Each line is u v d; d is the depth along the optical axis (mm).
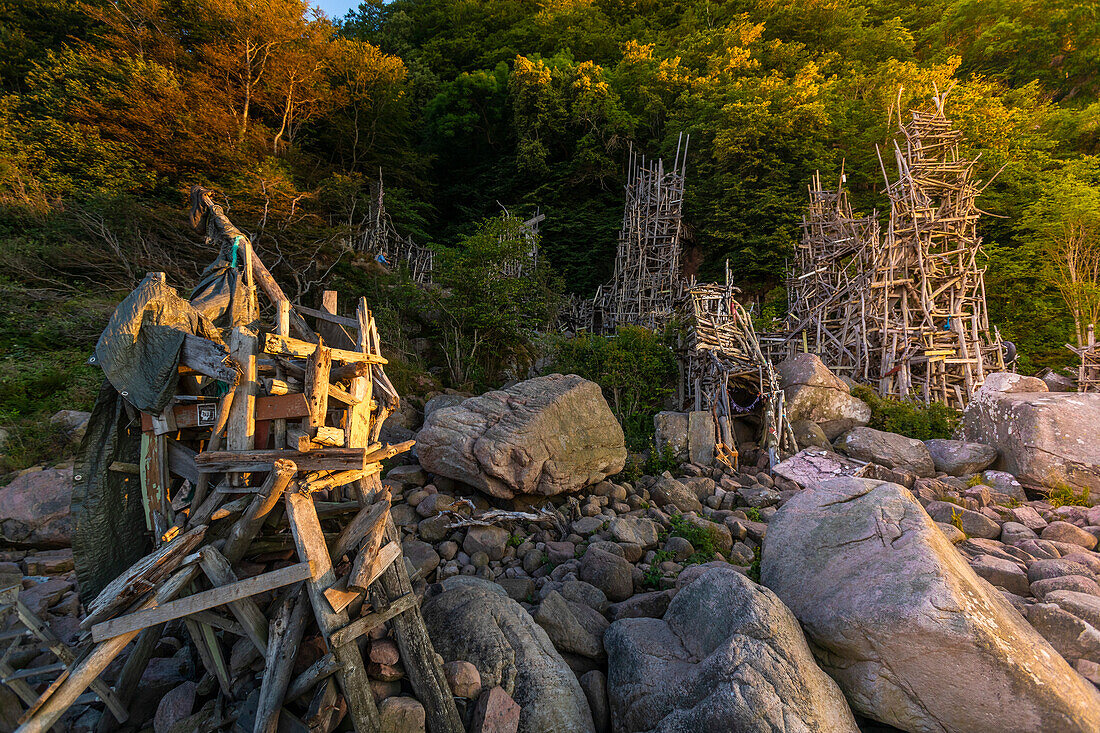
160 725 3168
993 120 26391
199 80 21219
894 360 13539
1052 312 20125
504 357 14211
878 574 4047
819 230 18250
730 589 4035
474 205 34969
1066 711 3268
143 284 3459
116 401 3637
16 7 22953
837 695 3625
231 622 3273
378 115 30406
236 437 3336
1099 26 32844
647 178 25781
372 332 4316
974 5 37625
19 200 13883
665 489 7785
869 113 26984
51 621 4051
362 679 3188
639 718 3664
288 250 16000
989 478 8961
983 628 3451
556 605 4551
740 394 11695
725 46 32781
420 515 6559
